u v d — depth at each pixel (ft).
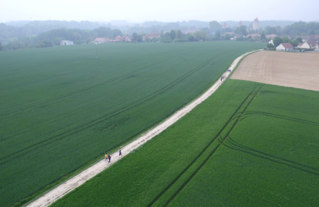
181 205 86.28
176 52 463.42
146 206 86.28
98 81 250.16
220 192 91.86
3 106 179.83
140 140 132.05
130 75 276.00
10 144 127.13
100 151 121.70
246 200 87.86
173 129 142.20
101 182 98.07
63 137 134.82
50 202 89.51
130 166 107.96
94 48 571.69
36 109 174.19
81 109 174.50
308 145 122.52
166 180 98.84
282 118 152.76
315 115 157.28
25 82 245.86
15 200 90.27
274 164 107.96
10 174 104.27
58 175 103.91
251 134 133.28
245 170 103.96
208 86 229.04
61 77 266.98
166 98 197.47
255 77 260.62
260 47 562.66
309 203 86.28
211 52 459.32
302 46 502.79
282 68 307.58
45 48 603.67
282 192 91.50
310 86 226.58
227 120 151.53
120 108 176.55
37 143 128.36
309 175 100.89
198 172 103.19
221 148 121.08
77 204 87.15
